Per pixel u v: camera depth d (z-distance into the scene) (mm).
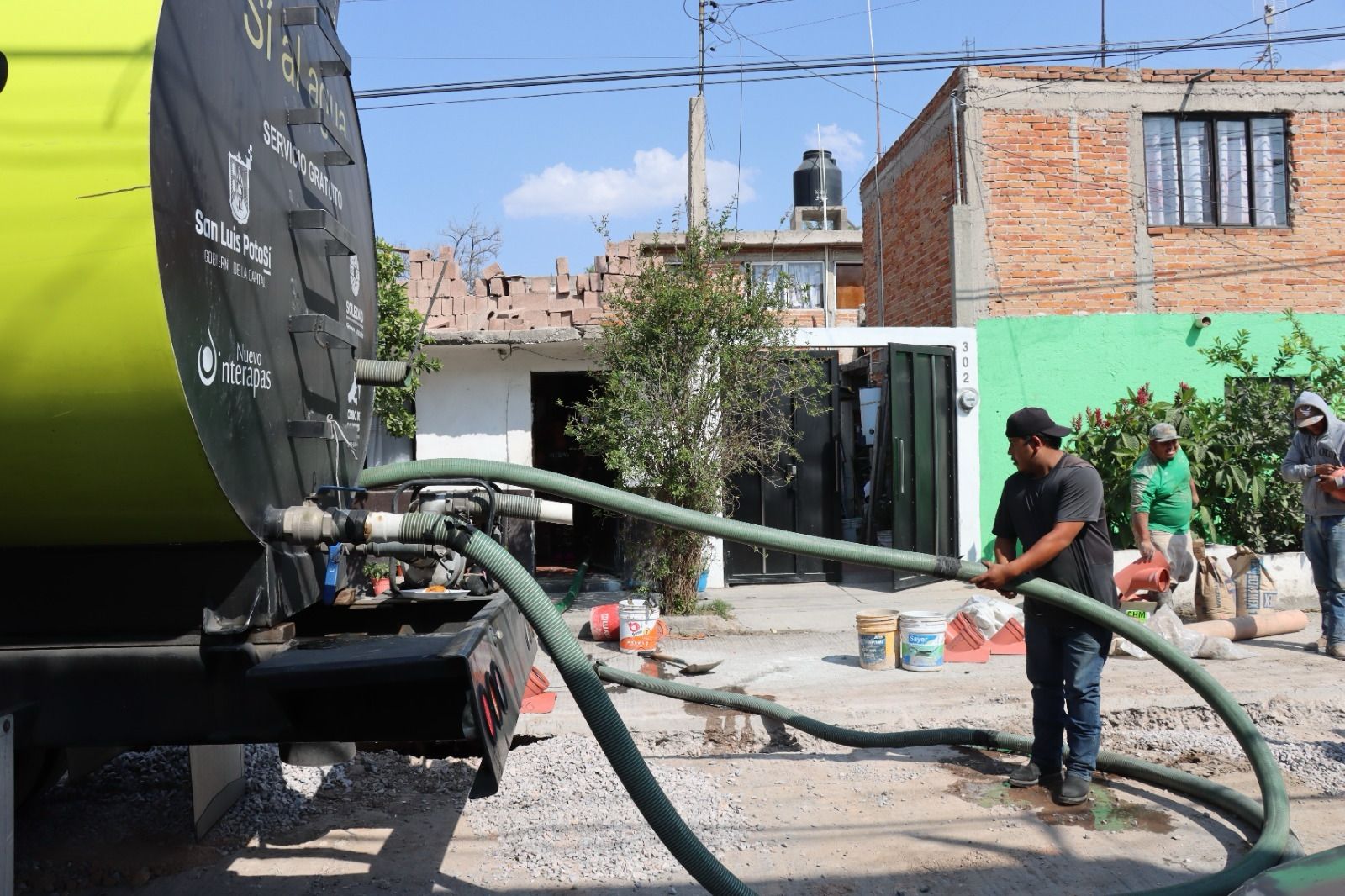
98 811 4543
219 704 2707
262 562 2758
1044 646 4754
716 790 4820
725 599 10867
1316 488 7578
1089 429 11297
